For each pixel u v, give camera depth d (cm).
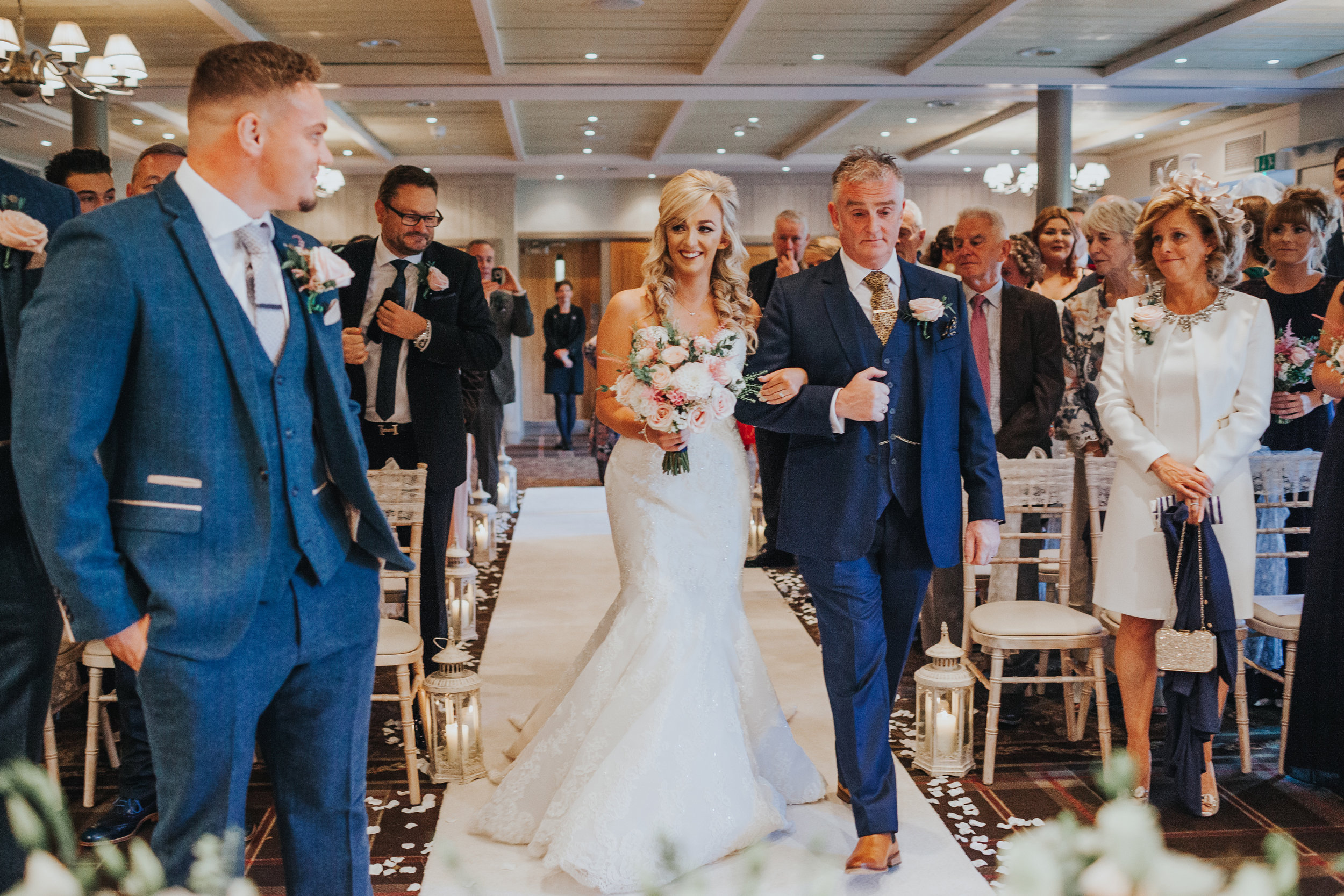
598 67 955
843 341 271
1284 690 349
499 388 744
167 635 168
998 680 338
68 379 159
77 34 657
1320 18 837
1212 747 349
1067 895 81
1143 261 319
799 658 459
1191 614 299
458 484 375
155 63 938
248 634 178
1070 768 350
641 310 304
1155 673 319
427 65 948
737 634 307
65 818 91
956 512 272
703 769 275
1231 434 301
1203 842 295
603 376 308
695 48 904
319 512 188
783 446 414
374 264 367
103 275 162
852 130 1292
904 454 270
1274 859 80
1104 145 1419
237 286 178
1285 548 402
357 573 197
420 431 364
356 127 1198
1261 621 342
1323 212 381
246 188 176
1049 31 876
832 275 277
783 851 284
